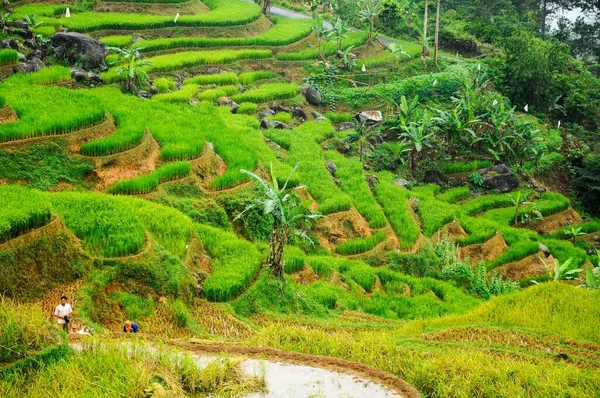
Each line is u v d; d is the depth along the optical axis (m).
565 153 44.75
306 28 48.84
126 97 30.50
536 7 70.38
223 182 25.70
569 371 13.41
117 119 26.45
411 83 43.75
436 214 32.41
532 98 47.47
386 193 32.50
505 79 47.75
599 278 27.84
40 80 29.98
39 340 11.00
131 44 38.53
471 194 37.84
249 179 26.52
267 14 52.62
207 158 26.39
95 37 38.97
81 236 17.39
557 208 37.47
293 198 22.25
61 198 19.08
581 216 41.03
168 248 19.52
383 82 45.12
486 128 41.41
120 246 17.38
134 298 16.84
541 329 17.64
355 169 33.31
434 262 28.61
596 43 68.38
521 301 19.45
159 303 17.20
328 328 18.73
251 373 11.17
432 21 56.12
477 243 31.09
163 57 39.00
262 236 25.61
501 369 13.05
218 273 19.98
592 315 18.55
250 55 42.62
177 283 17.86
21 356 10.66
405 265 27.83
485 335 17.12
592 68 67.31
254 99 38.12
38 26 36.59
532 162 41.69
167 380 10.42
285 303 20.56
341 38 45.97
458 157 40.38
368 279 25.17
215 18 45.19
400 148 37.06
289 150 33.56
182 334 16.88
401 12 54.25
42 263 15.92
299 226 27.42
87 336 12.05
